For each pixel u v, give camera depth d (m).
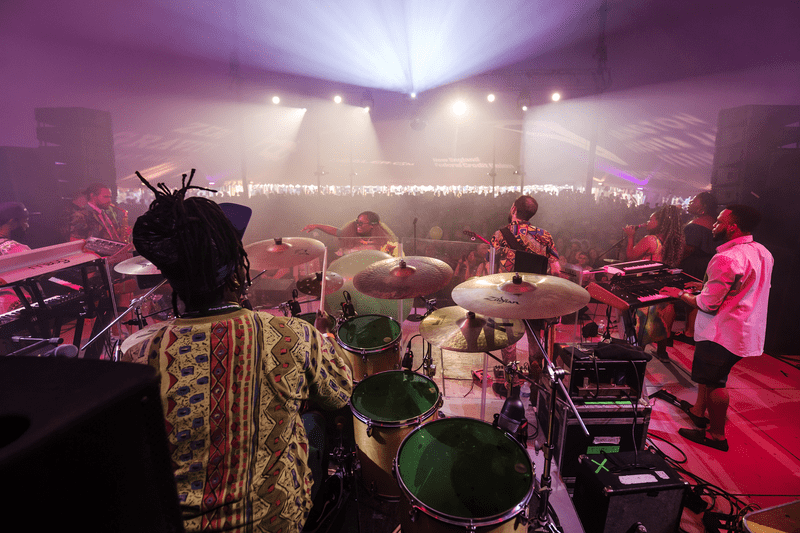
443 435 1.98
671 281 3.46
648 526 2.09
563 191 10.55
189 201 0.92
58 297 3.52
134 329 4.32
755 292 2.74
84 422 0.33
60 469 0.32
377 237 4.68
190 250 0.87
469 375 3.93
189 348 0.88
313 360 1.07
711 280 2.80
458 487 1.71
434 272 2.67
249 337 0.93
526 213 3.65
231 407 0.89
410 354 2.60
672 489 2.05
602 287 3.45
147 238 0.87
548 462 2.04
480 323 2.48
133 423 0.39
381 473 2.23
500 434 1.98
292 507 1.02
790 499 2.50
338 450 2.19
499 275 2.41
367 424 2.12
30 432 0.30
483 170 13.69
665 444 3.04
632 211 8.56
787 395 3.68
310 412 2.13
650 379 3.98
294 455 1.06
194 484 0.86
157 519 0.43
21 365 0.41
